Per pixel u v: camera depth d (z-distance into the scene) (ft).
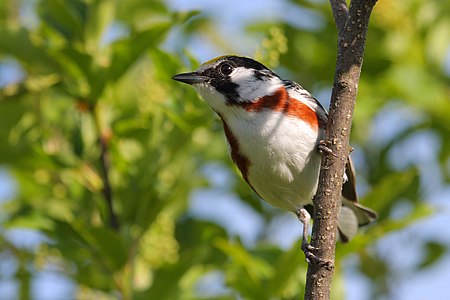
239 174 40.24
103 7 37.27
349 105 28.45
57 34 37.70
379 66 44.45
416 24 44.73
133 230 36.37
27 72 41.52
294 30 45.21
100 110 36.91
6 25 35.94
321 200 28.76
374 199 36.81
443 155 44.88
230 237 41.65
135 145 37.42
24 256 37.22
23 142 36.42
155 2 45.01
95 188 36.73
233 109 34.68
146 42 35.53
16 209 36.91
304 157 34.04
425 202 44.09
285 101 34.22
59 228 35.50
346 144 28.58
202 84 35.29
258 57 35.70
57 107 38.99
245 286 35.32
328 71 44.98
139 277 37.37
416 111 45.34
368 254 44.21
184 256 35.29
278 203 36.04
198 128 37.19
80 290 40.86
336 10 29.78
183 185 37.91
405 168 45.14
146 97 38.11
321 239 28.81
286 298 35.22
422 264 44.27
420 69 43.06
